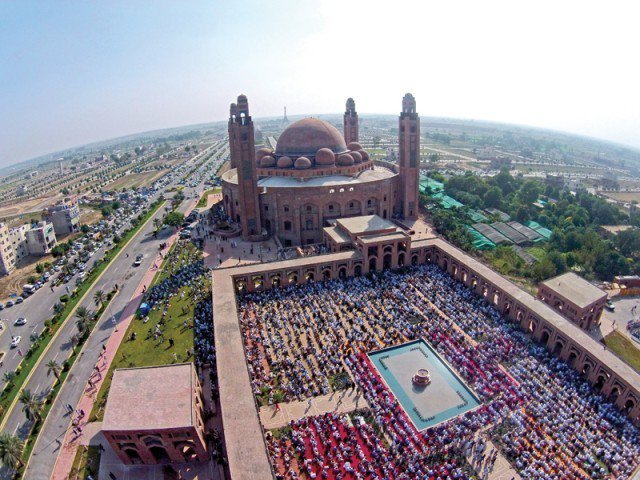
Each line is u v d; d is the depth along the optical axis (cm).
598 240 12569
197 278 10638
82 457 5822
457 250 10606
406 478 5109
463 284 9931
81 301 10400
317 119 15100
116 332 8750
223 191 15138
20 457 5650
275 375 6900
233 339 7119
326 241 11912
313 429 5909
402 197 14975
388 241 10431
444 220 14250
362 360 7288
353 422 6044
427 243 11138
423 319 8369
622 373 6244
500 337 7806
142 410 5584
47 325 9212
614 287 10625
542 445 5541
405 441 5678
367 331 8031
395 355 7462
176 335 8300
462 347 7575
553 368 7038
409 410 6300
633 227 14725
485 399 6425
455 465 5328
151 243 14288
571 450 5469
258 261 11550
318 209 12912
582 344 6900
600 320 8888
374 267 10681
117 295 10456
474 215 16262
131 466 5653
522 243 14050
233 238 13525
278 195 12738
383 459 5388
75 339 8525
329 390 6612
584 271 11394
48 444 6081
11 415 6775
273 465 5275
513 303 8362
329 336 7806
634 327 8694
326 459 5438
